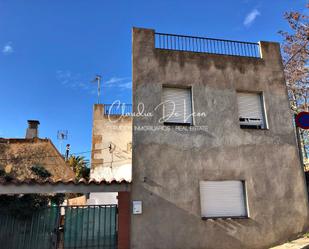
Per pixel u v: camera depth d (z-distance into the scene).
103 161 17.22
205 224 8.80
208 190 9.26
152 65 9.89
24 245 8.24
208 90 10.12
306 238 9.15
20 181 7.78
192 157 9.32
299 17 17.06
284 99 10.80
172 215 8.66
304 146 20.28
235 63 10.70
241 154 9.72
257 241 9.00
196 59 10.35
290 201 9.65
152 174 8.88
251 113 10.50
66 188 8.04
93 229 8.55
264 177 9.68
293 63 18.61
